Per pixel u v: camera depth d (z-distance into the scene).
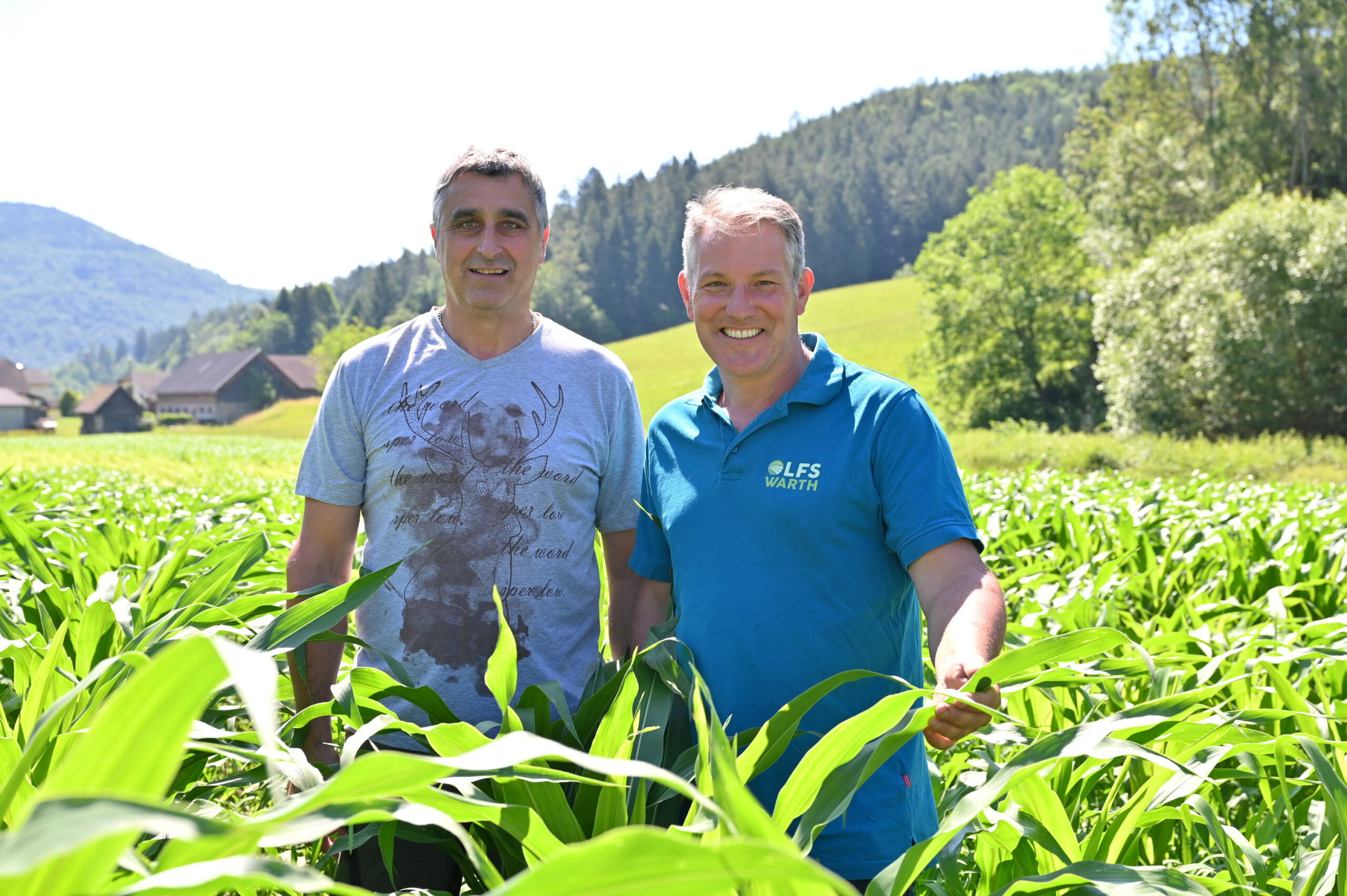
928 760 2.52
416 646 2.56
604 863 0.85
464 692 2.55
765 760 1.76
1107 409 42.75
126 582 3.44
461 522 2.58
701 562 2.31
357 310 147.88
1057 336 44.09
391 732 2.46
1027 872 1.95
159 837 1.72
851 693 2.18
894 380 2.25
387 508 2.61
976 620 1.92
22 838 0.71
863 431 2.20
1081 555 5.61
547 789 1.66
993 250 44.75
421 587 2.57
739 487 2.28
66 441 59.97
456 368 2.64
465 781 1.61
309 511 2.72
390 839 1.83
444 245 2.61
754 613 2.20
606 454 2.76
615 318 135.88
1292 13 40.28
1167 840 2.32
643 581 2.72
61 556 4.41
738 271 2.28
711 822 1.35
